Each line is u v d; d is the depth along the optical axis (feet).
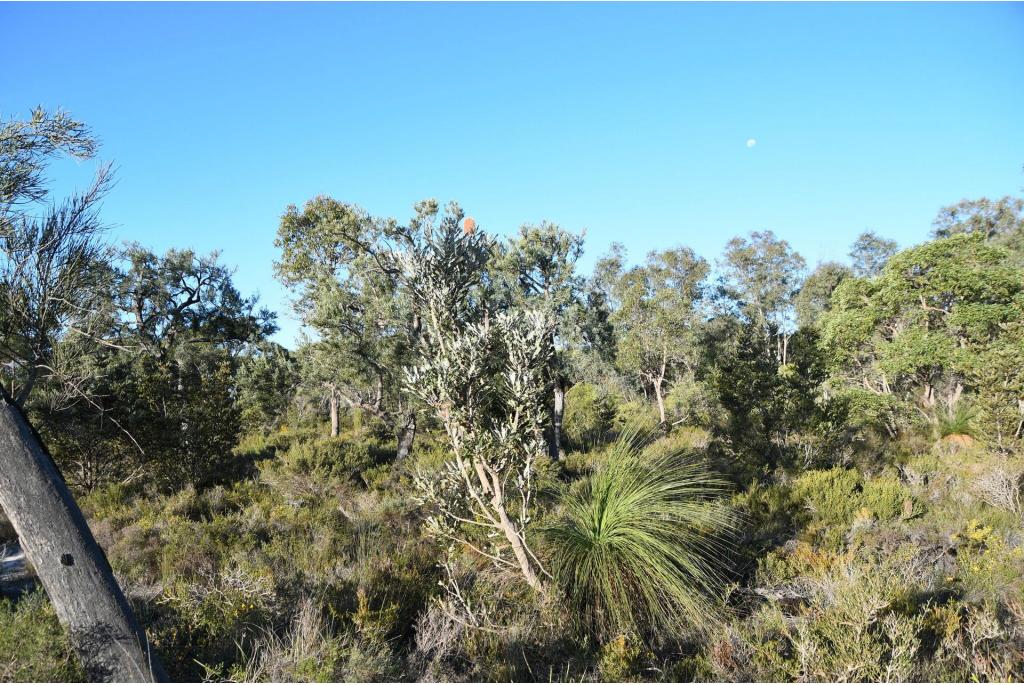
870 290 70.64
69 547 12.05
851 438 41.32
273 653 12.31
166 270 68.13
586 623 15.64
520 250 43.47
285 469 39.04
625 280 103.19
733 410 35.94
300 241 67.77
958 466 34.40
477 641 14.39
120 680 11.72
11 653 11.33
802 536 21.84
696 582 16.69
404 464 40.91
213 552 21.66
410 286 18.43
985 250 62.23
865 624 12.44
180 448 38.22
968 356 57.06
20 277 14.40
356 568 18.86
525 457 17.51
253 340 79.10
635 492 18.03
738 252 147.64
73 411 33.30
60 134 14.53
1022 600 15.30
